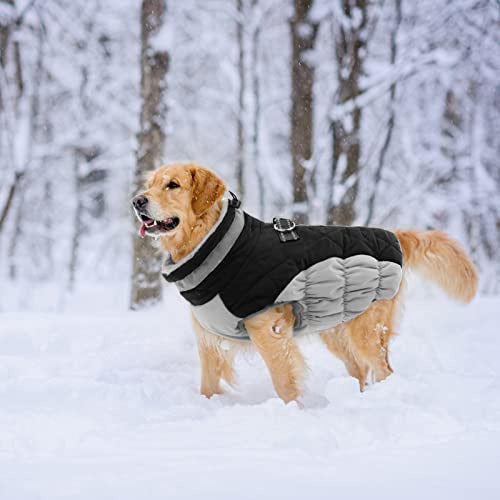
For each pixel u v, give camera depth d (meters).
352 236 4.08
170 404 3.67
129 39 12.73
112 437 2.67
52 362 4.42
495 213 12.48
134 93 13.04
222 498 1.92
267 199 15.23
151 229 3.84
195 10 12.02
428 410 3.12
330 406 3.40
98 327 5.73
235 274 3.65
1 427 2.82
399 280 4.13
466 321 6.70
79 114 13.18
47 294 15.01
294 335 4.21
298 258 3.80
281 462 2.26
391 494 1.95
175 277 3.74
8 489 1.99
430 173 12.41
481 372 4.45
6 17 10.77
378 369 4.25
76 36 12.27
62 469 2.19
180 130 13.94
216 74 13.54
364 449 2.48
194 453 2.39
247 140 12.44
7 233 15.58
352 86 10.38
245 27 12.05
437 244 4.61
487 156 12.60
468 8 10.55
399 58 10.30
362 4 10.29
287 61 13.30
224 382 4.50
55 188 16.09
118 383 4.02
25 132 10.62
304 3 10.52
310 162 10.49
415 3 10.74
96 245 16.30
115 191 17.12
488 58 11.27
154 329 5.75
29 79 12.60
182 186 3.88
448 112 12.80
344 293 3.96
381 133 10.98
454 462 2.26
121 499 1.91
